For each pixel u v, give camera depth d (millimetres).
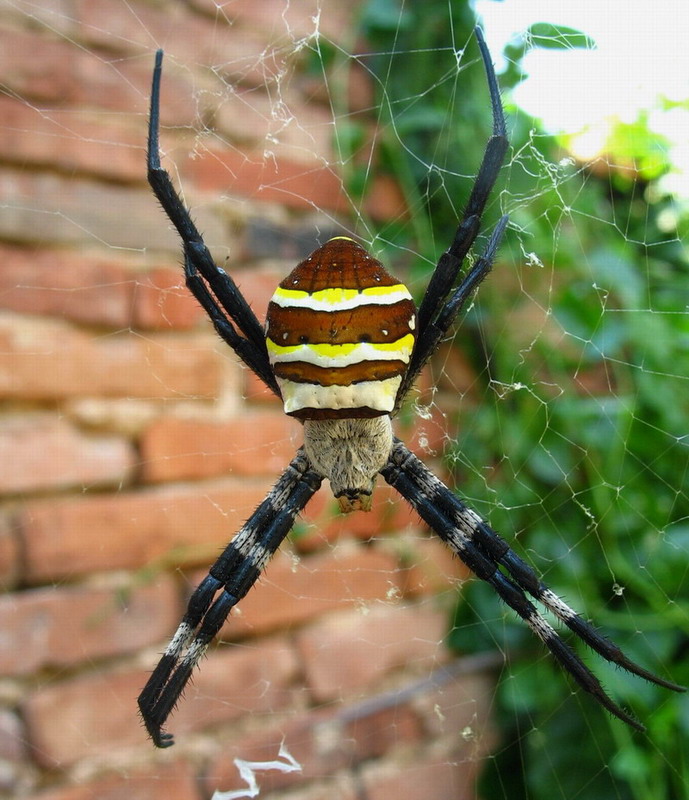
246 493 1220
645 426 1203
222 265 1218
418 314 914
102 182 1185
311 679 1228
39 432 1135
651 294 1202
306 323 858
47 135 1157
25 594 1119
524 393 1258
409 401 1257
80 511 1145
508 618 1274
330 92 1284
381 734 1245
